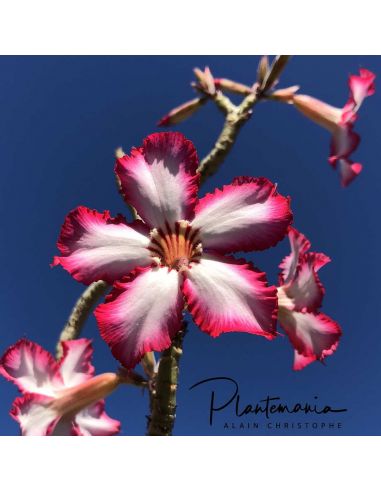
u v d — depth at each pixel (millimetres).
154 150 200
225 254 192
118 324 179
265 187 195
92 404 203
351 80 254
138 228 194
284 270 220
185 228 195
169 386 182
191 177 198
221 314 183
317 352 207
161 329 180
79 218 191
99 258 188
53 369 209
